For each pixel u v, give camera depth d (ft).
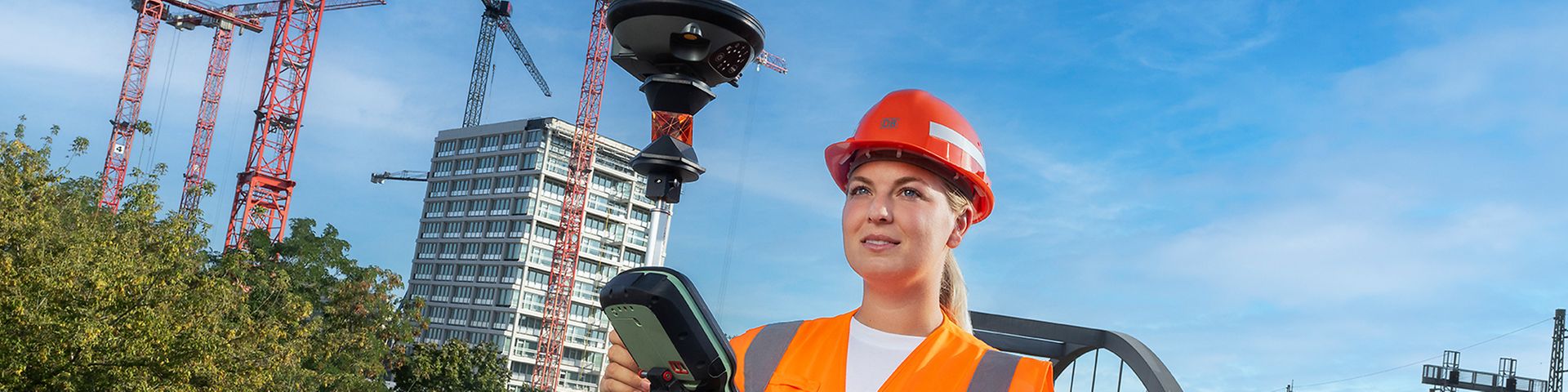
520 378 416.67
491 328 420.77
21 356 65.05
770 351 7.02
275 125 249.75
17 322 65.77
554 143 439.63
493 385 201.98
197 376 78.18
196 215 101.45
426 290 445.78
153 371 73.36
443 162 461.37
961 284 7.52
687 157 8.66
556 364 326.24
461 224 446.19
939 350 6.63
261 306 132.77
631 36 8.87
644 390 6.06
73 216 96.27
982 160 7.02
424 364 191.72
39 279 68.08
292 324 114.01
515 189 434.71
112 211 109.91
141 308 74.18
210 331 84.07
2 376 63.26
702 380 5.38
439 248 449.89
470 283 433.89
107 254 78.13
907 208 6.66
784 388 6.73
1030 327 77.92
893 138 6.69
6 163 87.86
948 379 6.44
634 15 8.71
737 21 8.73
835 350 6.81
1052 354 77.82
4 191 80.59
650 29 8.73
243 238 161.99
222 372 81.00
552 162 436.76
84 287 73.41
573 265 324.60
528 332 421.59
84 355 67.00
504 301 421.59
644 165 8.68
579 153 325.42
